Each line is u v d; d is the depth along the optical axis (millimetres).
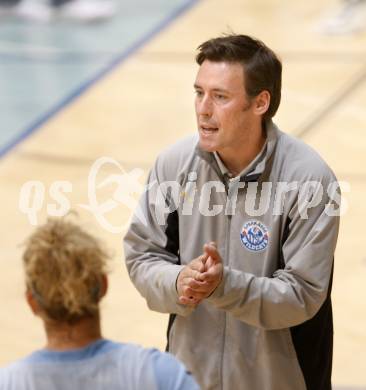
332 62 28516
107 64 30312
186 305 8516
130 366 6371
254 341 8938
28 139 24703
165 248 9156
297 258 8523
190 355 9133
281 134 8906
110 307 16359
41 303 6238
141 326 15805
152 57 30516
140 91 27719
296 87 26703
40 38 33875
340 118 24516
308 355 9023
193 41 31844
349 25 31109
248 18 33656
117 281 17047
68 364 6316
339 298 16469
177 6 36250
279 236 8773
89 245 6254
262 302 8414
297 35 31250
